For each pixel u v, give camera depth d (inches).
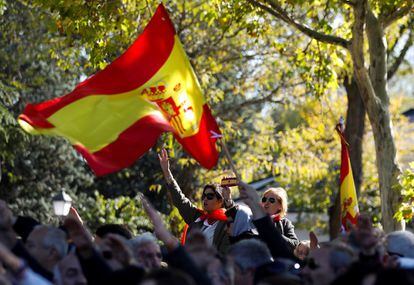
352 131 1376.7
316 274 400.8
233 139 1672.0
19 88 1544.0
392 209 877.8
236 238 580.1
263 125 1517.0
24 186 1745.8
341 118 693.9
